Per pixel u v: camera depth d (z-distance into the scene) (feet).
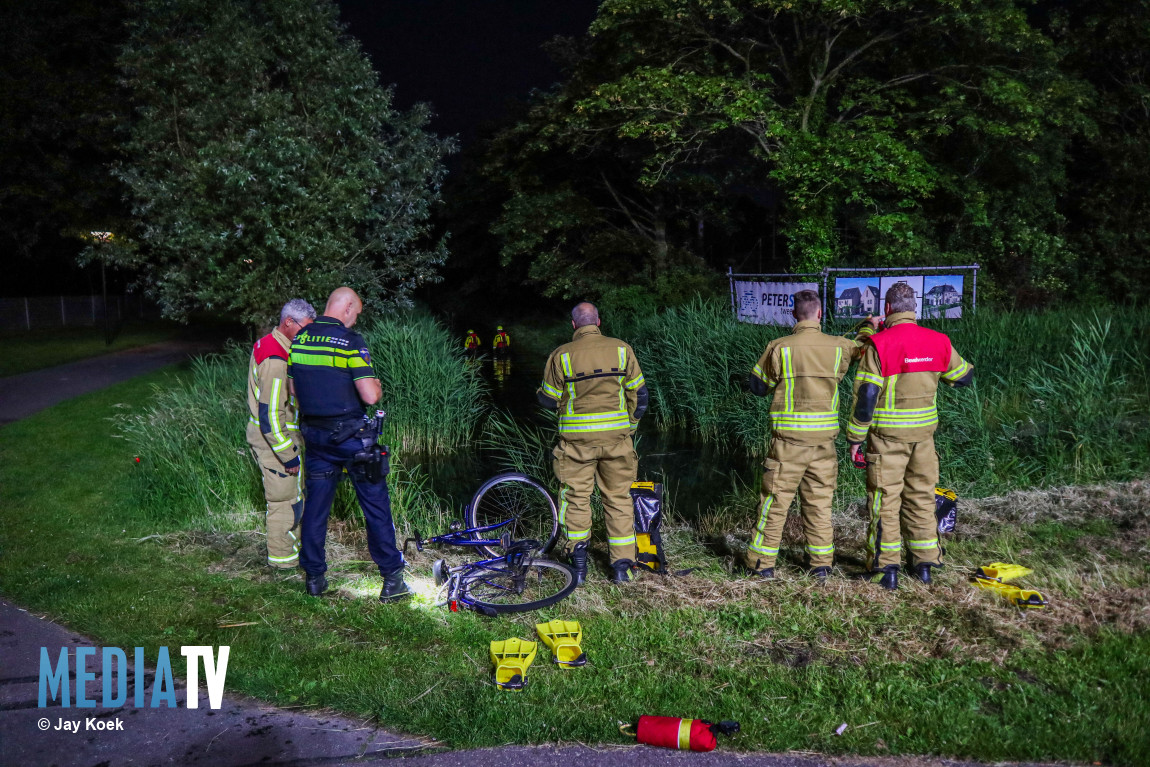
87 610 14.11
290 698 11.19
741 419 31.76
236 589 15.30
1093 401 23.52
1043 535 17.22
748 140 66.33
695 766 9.54
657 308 67.05
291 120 40.19
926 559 14.98
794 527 19.22
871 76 64.69
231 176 36.11
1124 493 19.22
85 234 72.95
